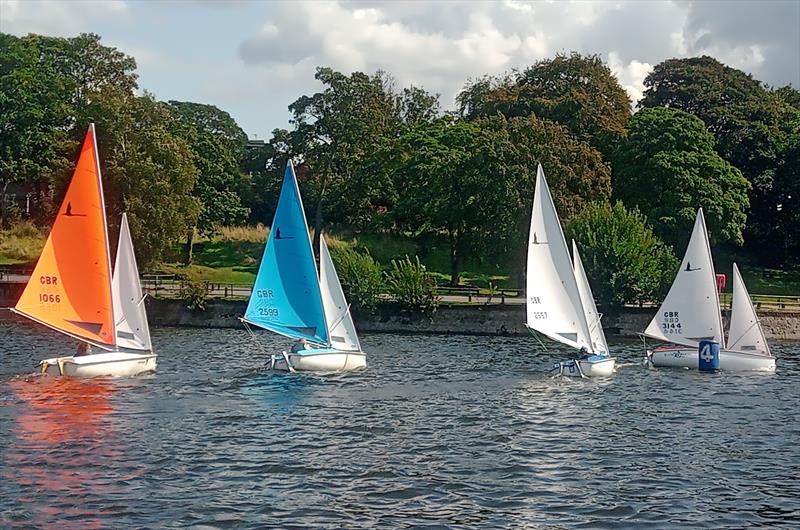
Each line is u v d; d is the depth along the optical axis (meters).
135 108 92.25
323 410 38.25
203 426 34.47
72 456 29.44
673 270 75.06
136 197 86.31
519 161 85.81
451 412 38.41
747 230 108.81
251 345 63.19
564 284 49.44
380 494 26.17
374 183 105.88
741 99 118.12
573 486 27.33
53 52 116.75
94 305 44.72
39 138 105.31
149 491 25.86
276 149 118.81
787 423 37.47
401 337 72.19
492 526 23.62
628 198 99.19
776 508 25.56
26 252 98.62
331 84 112.06
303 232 48.75
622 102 117.00
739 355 53.44
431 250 104.69
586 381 48.00
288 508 24.70
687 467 29.83
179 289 83.44
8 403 37.84
